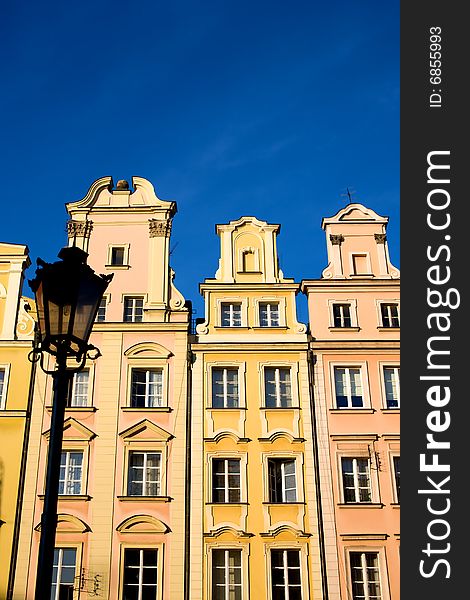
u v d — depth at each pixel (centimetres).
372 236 3362
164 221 3353
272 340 3109
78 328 1084
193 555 2695
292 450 2888
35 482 2809
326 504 2792
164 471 2834
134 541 2714
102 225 3353
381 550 2719
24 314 3117
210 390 2994
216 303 3189
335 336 3125
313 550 2711
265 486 2816
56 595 2636
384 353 3092
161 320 3131
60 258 1120
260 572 2672
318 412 2964
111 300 3178
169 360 3050
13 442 2870
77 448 2870
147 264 3262
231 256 3303
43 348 1075
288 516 2770
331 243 3341
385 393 3017
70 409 2920
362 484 2856
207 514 2764
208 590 2642
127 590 2655
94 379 3002
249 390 3002
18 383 2977
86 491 2786
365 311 3181
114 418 2922
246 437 2902
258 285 3216
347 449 2892
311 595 2647
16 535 2714
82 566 2669
